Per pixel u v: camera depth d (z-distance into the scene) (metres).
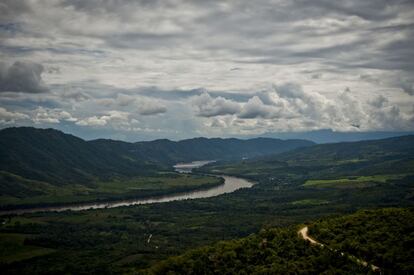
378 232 159.62
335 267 140.88
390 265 139.38
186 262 177.62
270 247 167.75
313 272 141.00
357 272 135.12
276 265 150.62
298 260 151.75
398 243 148.62
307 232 178.88
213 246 186.75
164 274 177.12
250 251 168.12
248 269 155.88
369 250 148.25
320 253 151.25
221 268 163.00
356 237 159.75
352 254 149.75
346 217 184.88
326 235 169.25
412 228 157.38
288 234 175.25
